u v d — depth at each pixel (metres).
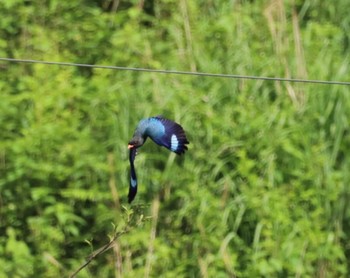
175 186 16.67
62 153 16.52
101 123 17.03
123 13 18.81
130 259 16.02
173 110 17.02
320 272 16.55
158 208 16.36
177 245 16.20
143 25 19.31
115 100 17.11
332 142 17.44
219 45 18.38
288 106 17.56
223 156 16.91
